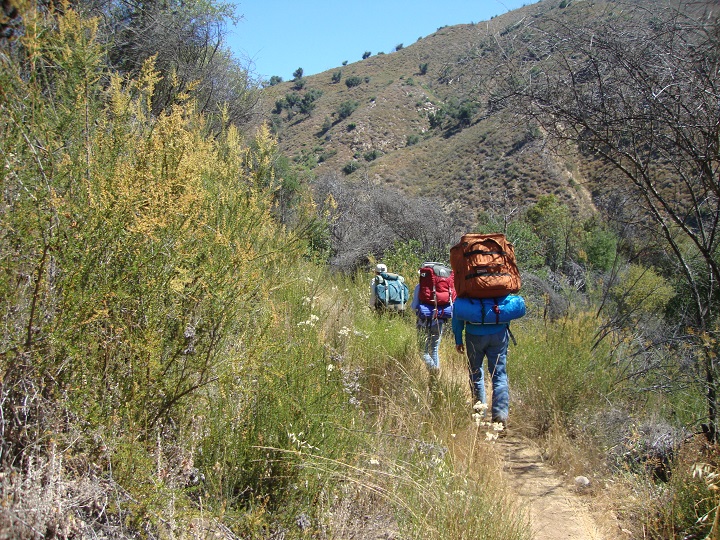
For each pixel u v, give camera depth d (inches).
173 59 330.0
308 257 380.5
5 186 96.4
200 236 124.0
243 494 121.0
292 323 175.8
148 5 329.7
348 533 117.6
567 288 449.7
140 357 107.5
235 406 129.9
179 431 117.7
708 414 199.5
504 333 216.7
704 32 184.1
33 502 84.2
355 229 562.6
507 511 136.3
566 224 656.4
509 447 207.9
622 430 204.8
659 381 247.9
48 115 112.0
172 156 120.3
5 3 93.4
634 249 302.5
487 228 569.6
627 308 318.0
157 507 95.1
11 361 92.9
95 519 92.6
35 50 100.6
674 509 150.9
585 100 207.6
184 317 118.0
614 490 167.2
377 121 2780.5
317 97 3336.6
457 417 199.2
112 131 121.0
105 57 182.2
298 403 132.7
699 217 209.8
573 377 235.1
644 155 216.8
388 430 161.6
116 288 105.6
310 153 2696.9
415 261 488.1
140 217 108.3
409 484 135.3
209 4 375.2
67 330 95.7
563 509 160.7
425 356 238.5
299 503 121.3
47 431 93.5
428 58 3329.2
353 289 356.5
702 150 193.0
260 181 171.6
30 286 98.9
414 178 1734.7
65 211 100.2
